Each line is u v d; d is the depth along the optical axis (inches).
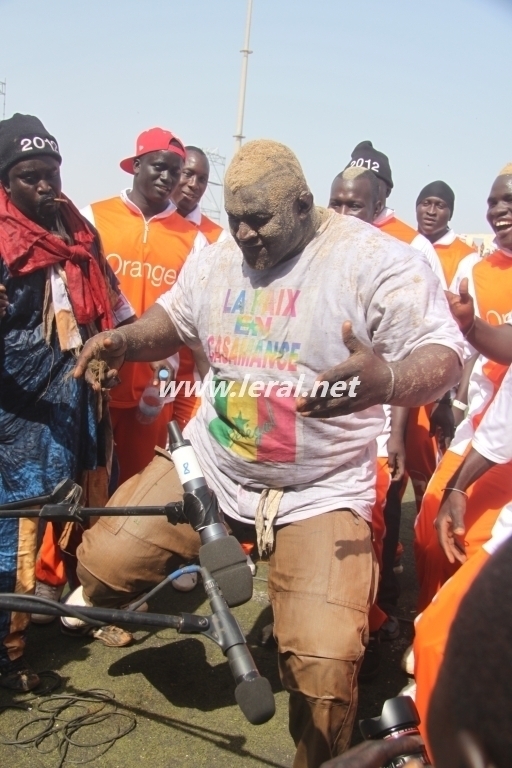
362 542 102.3
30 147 121.3
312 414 84.8
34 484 124.6
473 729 30.8
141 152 167.0
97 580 118.0
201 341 114.0
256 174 96.3
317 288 101.2
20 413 124.7
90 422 131.2
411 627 153.3
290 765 109.3
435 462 189.0
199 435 116.3
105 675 129.3
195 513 86.8
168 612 152.3
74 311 127.2
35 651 135.9
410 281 98.2
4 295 115.0
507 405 110.3
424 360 91.1
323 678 92.7
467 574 88.3
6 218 122.2
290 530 104.3
